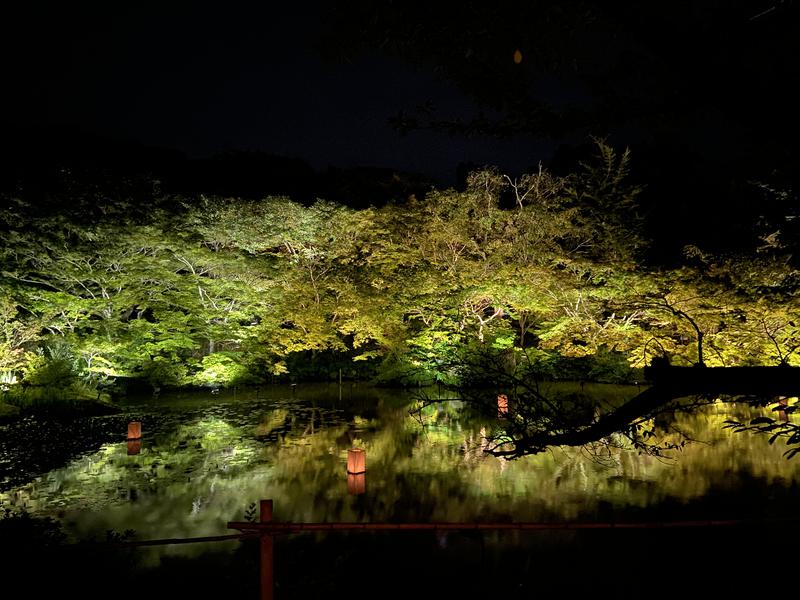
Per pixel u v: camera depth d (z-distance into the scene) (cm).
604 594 580
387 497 885
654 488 905
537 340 2544
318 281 2338
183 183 2756
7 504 859
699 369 165
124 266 2030
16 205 1823
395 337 2281
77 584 440
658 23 147
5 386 1677
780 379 156
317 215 2255
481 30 201
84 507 845
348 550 686
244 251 2347
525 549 689
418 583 601
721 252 1591
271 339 2258
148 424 1513
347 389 2248
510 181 2175
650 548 688
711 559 654
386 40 213
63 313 1883
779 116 140
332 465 1086
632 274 1691
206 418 1603
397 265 2311
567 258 1856
